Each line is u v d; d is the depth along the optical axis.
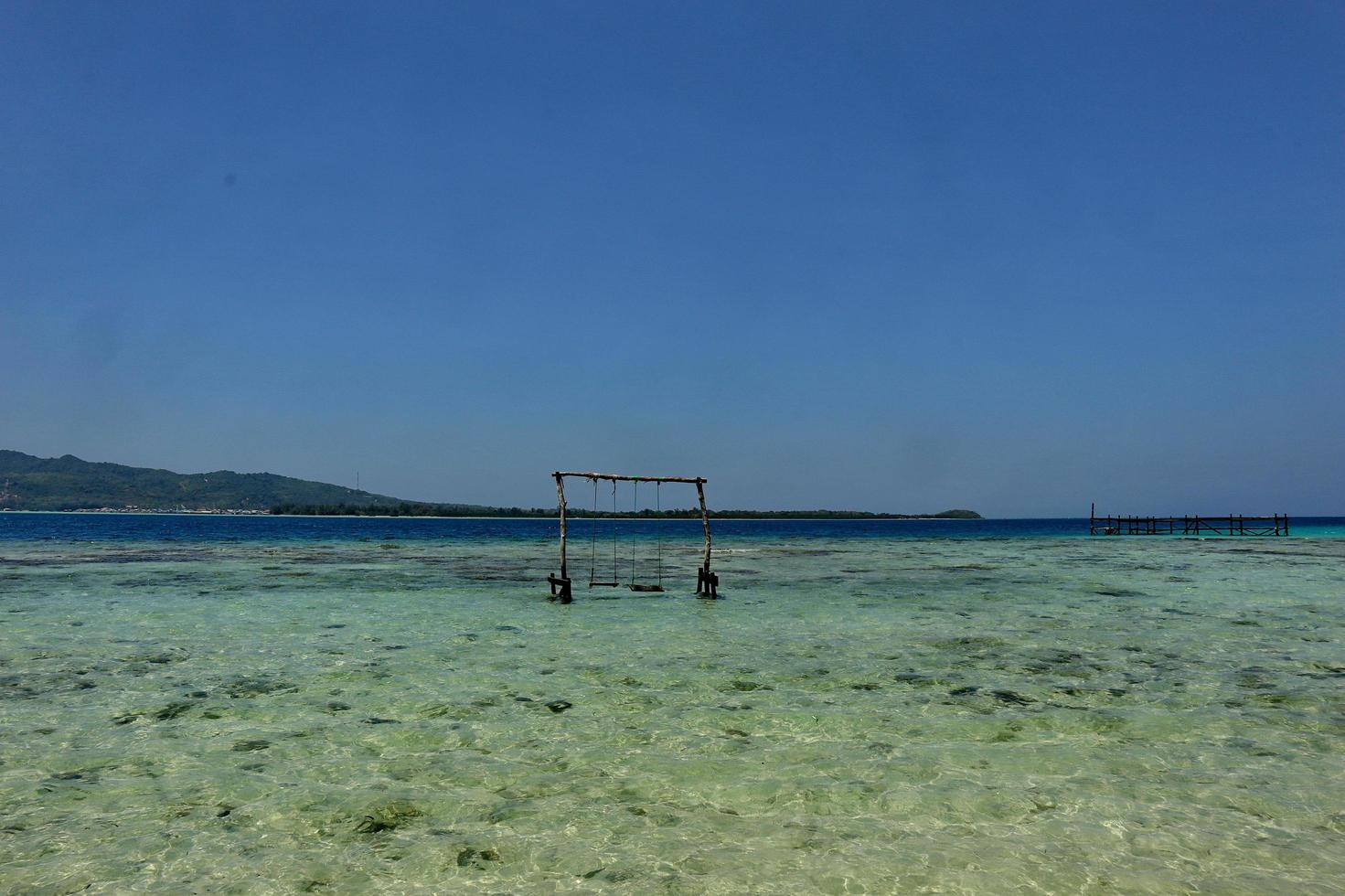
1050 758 8.94
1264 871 6.23
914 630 18.14
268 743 9.58
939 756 9.00
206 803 7.70
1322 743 9.47
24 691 12.25
